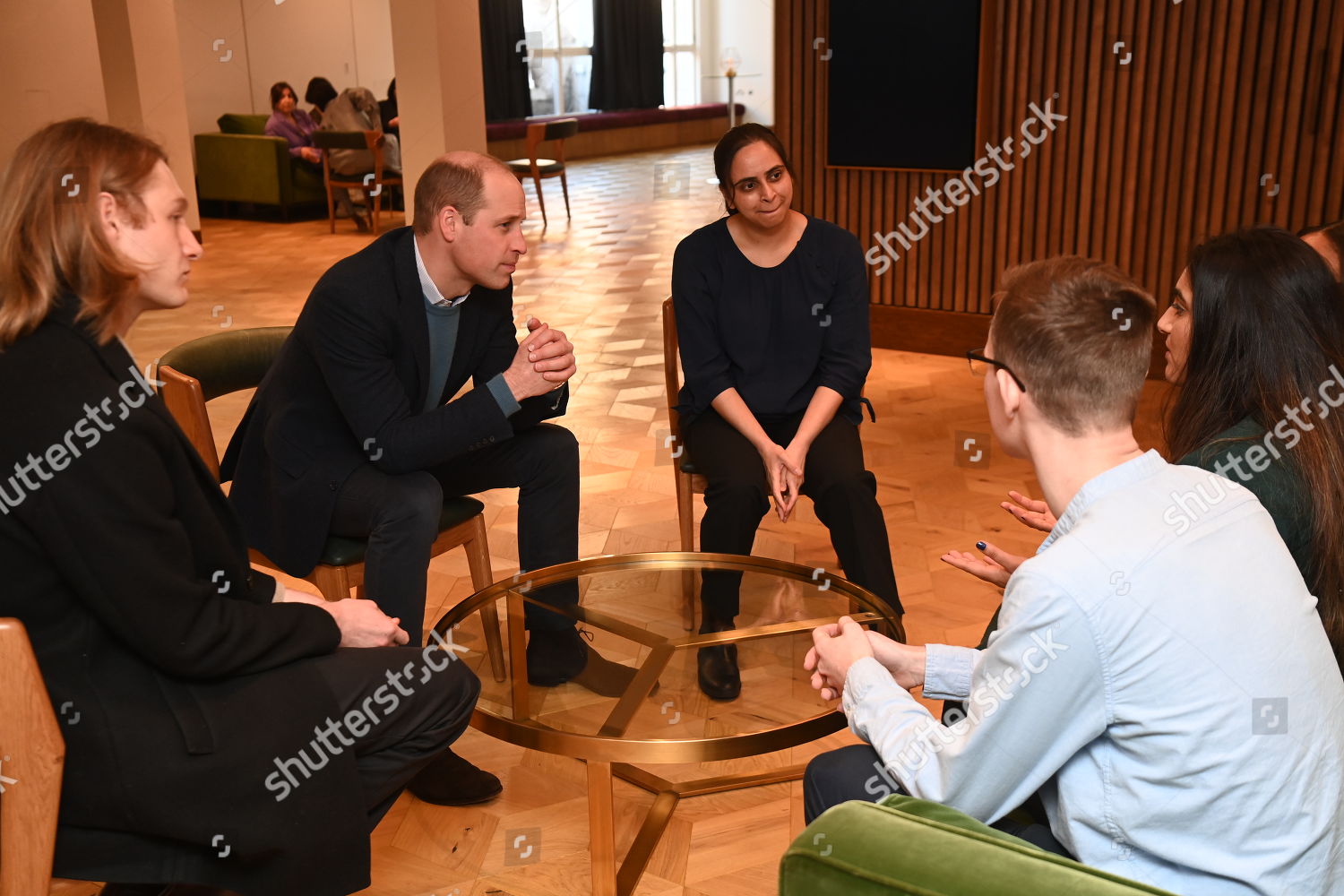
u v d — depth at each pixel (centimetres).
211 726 147
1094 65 485
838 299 283
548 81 1523
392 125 1052
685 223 969
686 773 233
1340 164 450
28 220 139
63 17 899
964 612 292
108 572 137
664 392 492
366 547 236
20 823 131
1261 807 117
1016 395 131
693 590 217
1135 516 121
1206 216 482
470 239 230
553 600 213
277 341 272
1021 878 105
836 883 111
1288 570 123
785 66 550
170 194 150
